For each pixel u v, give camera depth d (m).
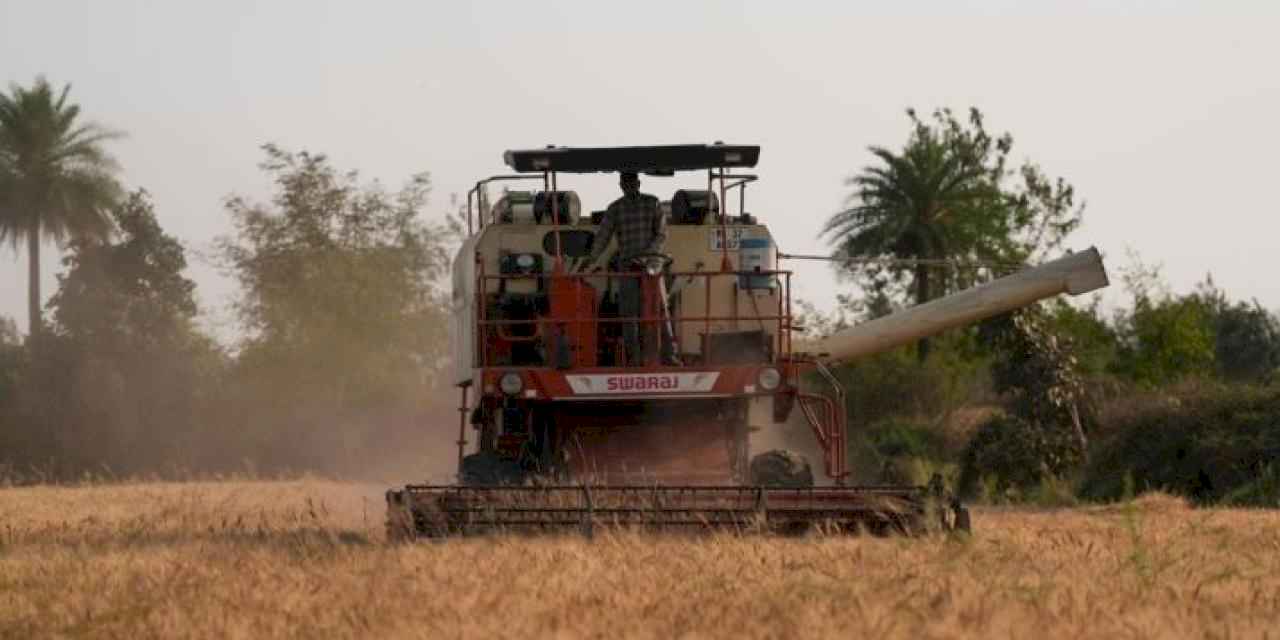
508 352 64.50
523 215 67.38
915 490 54.66
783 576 41.38
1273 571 44.16
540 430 64.06
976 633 32.31
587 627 33.38
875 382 195.00
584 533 52.16
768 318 65.38
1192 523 58.41
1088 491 128.25
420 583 40.25
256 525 65.94
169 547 53.91
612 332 65.06
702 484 63.34
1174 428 124.56
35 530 64.81
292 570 44.06
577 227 66.94
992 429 142.62
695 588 39.28
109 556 49.97
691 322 66.25
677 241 67.06
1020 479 138.50
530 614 35.06
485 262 66.25
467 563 44.34
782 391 62.72
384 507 79.31
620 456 63.97
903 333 82.31
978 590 37.00
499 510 53.12
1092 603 35.50
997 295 82.12
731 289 66.69
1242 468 116.75
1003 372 145.38
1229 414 123.06
